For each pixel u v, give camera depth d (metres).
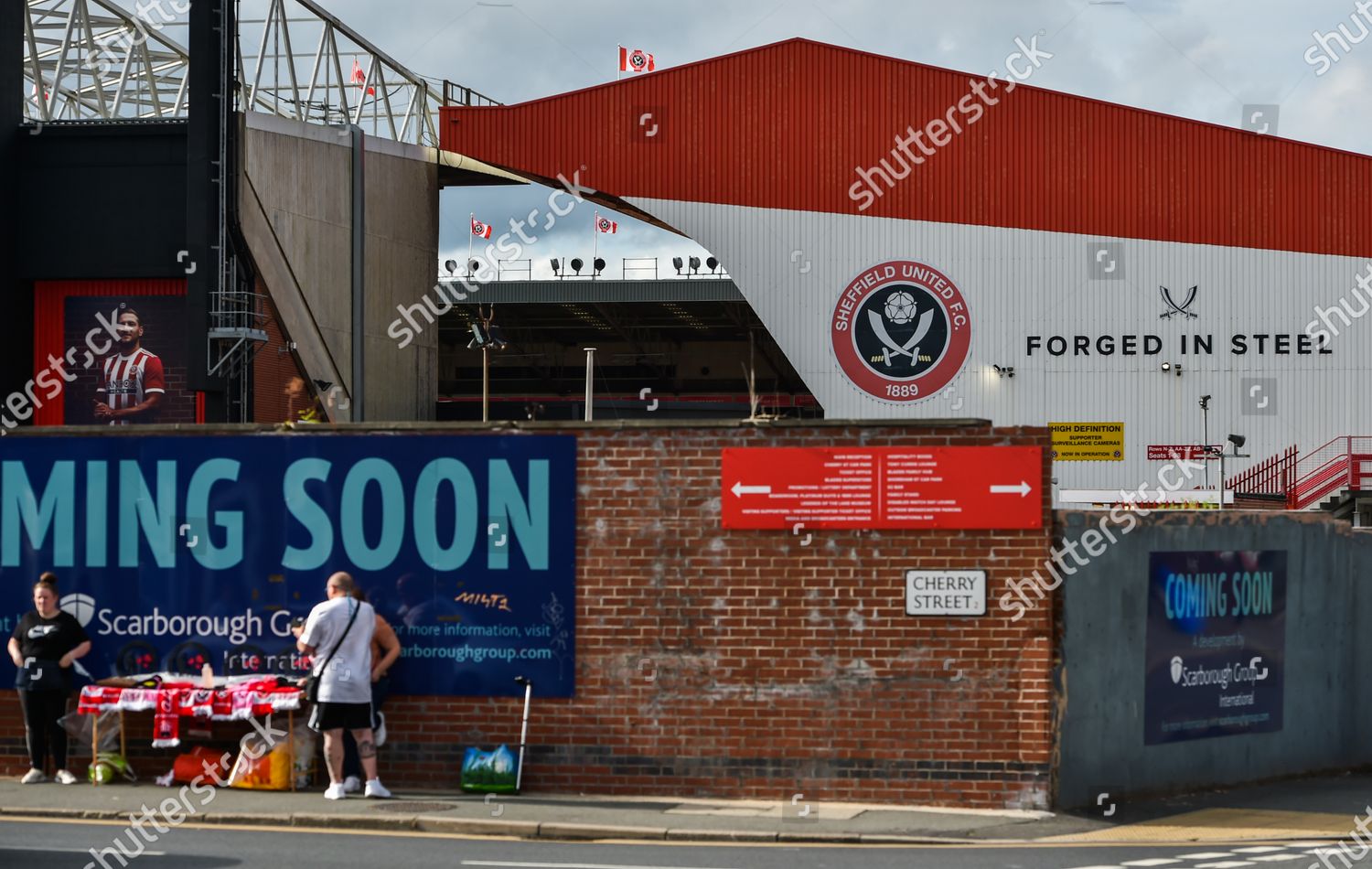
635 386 87.50
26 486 18.34
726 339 85.75
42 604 17.67
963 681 16.56
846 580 16.80
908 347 53.03
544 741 17.25
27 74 56.88
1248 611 19.36
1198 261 52.00
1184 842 15.02
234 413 41.94
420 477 17.64
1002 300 52.66
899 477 16.73
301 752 17.17
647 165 54.25
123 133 42.22
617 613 17.20
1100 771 17.25
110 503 18.22
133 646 18.06
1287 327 51.59
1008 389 52.53
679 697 17.03
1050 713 16.50
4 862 13.01
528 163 54.62
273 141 45.84
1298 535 20.19
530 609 17.36
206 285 41.25
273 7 52.03
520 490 17.45
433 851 13.83
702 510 17.09
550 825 14.98
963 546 16.62
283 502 17.89
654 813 15.84
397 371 55.19
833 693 16.77
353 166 51.59
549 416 79.00
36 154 42.34
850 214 53.38
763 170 53.72
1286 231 51.62
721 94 53.97
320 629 16.42
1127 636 17.64
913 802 16.56
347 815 15.43
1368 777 20.44
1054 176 52.53
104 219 42.12
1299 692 20.11
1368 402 51.06
